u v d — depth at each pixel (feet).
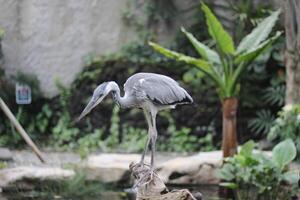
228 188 32.83
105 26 49.21
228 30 47.83
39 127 46.32
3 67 47.44
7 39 47.80
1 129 45.16
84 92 46.62
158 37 49.08
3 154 39.06
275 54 44.62
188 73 45.52
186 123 45.09
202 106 44.98
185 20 49.03
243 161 30.04
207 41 46.55
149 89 21.34
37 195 32.30
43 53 48.24
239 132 44.75
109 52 47.83
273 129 37.11
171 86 21.66
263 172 29.76
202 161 35.29
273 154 29.99
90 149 44.11
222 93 34.22
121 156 38.09
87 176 34.55
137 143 44.04
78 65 48.57
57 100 47.50
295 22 38.24
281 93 44.24
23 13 48.16
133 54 47.37
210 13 32.53
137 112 45.44
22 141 44.73
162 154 42.52
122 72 46.37
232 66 33.96
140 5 49.29
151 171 21.09
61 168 34.58
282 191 30.27
